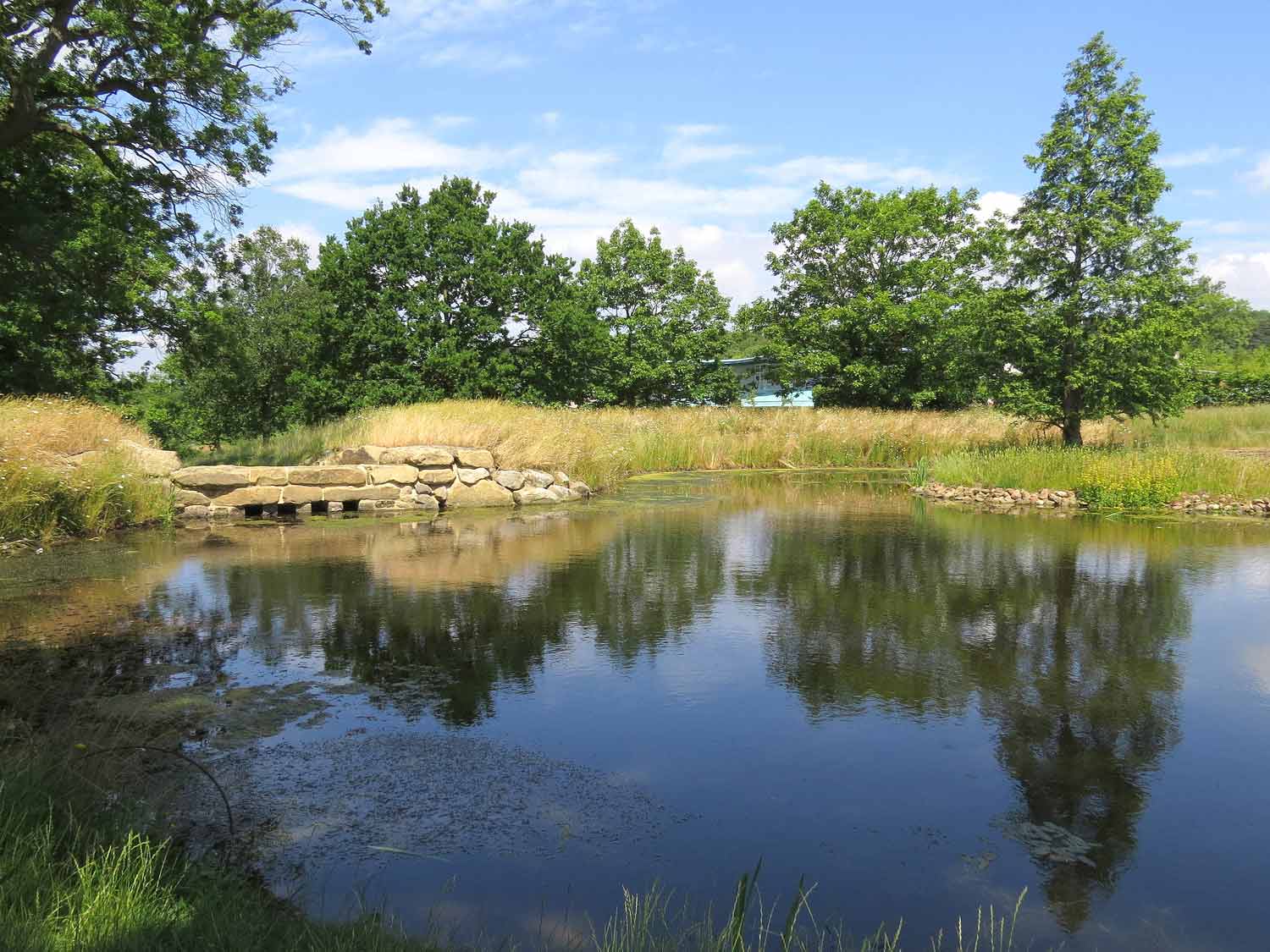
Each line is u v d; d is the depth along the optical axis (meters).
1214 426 28.31
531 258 34.00
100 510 12.22
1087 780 4.22
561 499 17.38
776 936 2.92
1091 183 22.16
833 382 40.84
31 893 2.65
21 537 10.95
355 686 5.49
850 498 17.88
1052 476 17.91
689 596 8.31
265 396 29.47
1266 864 3.47
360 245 29.77
